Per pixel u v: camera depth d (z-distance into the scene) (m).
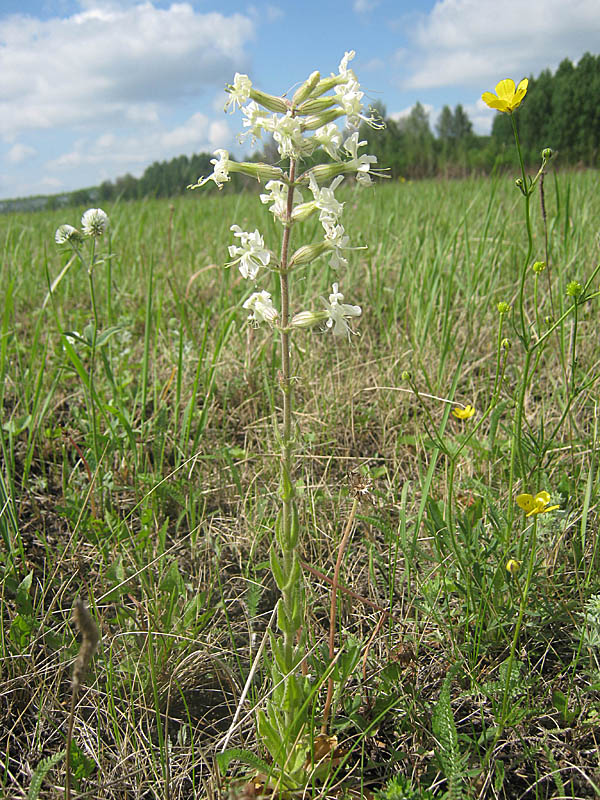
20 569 2.70
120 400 3.62
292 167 1.73
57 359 4.18
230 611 2.60
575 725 1.97
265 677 2.12
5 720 2.09
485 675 2.14
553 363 3.94
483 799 1.77
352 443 3.61
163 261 6.52
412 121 42.84
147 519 2.81
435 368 4.15
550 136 20.59
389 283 5.53
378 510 2.88
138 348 4.77
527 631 2.25
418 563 2.64
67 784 1.59
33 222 10.09
